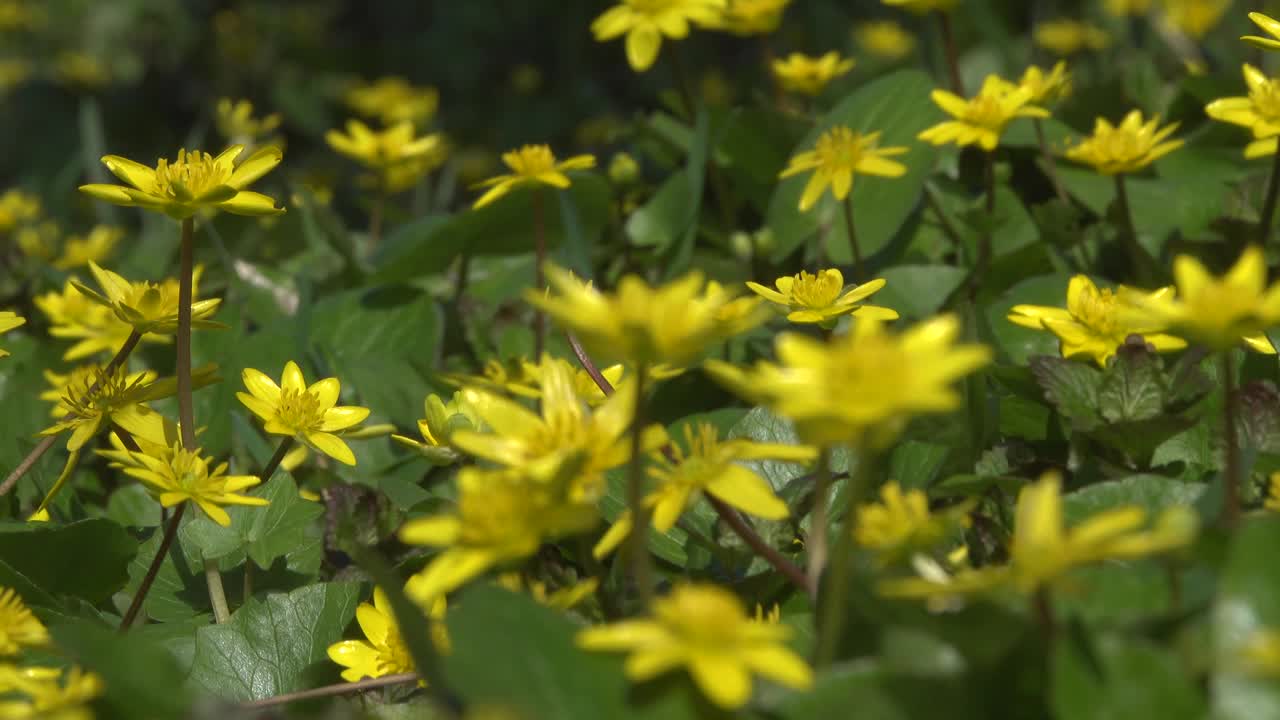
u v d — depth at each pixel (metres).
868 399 1.03
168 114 3.35
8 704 1.08
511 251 1.41
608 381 1.17
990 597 1.06
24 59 3.45
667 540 1.18
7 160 3.13
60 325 1.38
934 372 1.03
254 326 1.42
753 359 1.30
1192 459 1.17
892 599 1.07
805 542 1.16
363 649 1.14
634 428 1.06
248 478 1.14
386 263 1.38
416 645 1.08
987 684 1.06
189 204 1.15
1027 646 1.05
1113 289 1.27
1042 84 1.30
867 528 1.08
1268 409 1.17
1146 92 1.46
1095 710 1.04
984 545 1.14
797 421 1.03
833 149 1.28
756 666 1.04
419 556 1.16
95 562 1.18
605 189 1.38
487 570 1.14
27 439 1.26
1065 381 1.17
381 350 1.35
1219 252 1.30
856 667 1.06
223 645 1.15
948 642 1.06
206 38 3.38
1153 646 1.04
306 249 1.47
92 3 3.55
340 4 3.45
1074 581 1.06
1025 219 1.35
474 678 1.05
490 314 1.40
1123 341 1.17
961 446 1.18
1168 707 1.04
